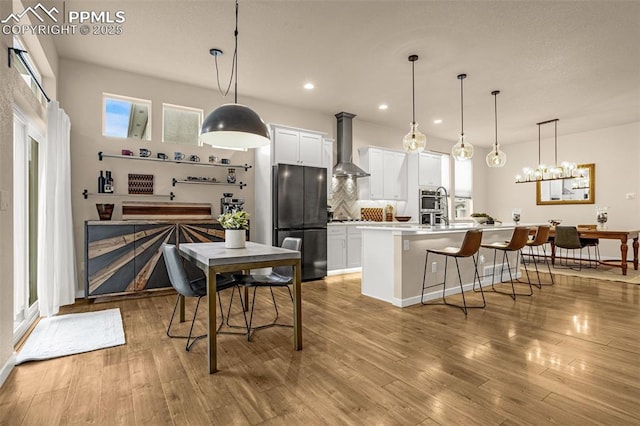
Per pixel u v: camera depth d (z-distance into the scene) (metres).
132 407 1.80
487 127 7.21
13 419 1.69
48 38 3.47
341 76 4.61
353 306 3.76
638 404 1.82
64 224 3.52
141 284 4.05
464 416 1.71
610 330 2.96
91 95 4.30
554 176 6.19
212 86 5.01
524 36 3.56
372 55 4.00
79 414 1.74
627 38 3.58
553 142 8.07
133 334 2.87
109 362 2.34
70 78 4.18
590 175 7.41
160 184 4.73
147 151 4.55
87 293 3.80
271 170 5.11
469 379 2.09
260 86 4.99
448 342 2.69
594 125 7.02
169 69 4.43
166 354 2.47
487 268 4.84
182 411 1.77
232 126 2.61
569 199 7.77
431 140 8.11
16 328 2.75
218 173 5.20
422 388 1.99
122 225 3.98
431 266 4.05
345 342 2.70
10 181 2.20
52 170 3.34
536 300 4.00
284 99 5.56
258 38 3.63
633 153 6.83
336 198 6.67
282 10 3.13
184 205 4.80
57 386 2.02
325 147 6.14
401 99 5.53
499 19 3.26
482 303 3.88
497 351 2.51
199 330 2.96
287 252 2.54
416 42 3.70
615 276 5.49
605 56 3.99
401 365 2.29
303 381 2.08
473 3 3.02
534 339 2.75
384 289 3.99
